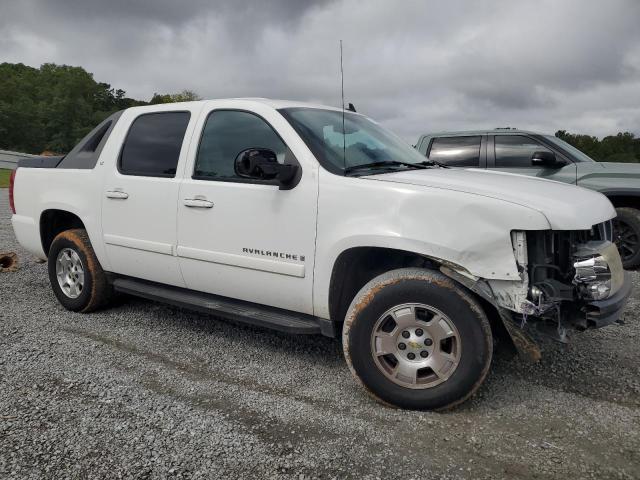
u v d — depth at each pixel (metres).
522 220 2.89
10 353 3.96
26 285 6.08
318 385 3.51
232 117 4.00
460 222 2.99
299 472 2.54
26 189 5.43
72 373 3.62
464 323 3.00
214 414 3.09
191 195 4.02
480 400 3.27
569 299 2.96
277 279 3.63
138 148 4.55
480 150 8.05
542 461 2.62
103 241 4.71
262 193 3.65
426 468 2.57
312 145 3.60
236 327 4.68
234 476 2.51
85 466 2.58
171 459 2.64
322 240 3.39
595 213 3.21
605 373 3.67
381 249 3.32
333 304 3.44
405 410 3.16
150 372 3.68
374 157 3.84
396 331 3.13
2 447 2.73
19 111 83.75
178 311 5.14
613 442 2.79
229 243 3.83
